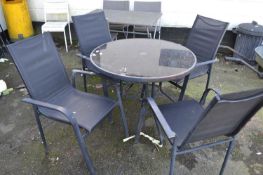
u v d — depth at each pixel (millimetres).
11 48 1721
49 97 1990
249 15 3809
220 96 1190
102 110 1887
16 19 4035
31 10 4367
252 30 3434
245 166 1972
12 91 2965
